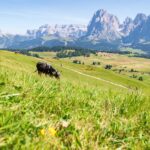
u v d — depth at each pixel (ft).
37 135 8.41
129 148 9.93
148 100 17.44
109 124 11.87
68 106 12.94
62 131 9.43
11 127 7.80
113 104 15.62
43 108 11.89
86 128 10.39
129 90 19.33
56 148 8.04
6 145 6.65
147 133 12.67
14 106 9.60
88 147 8.91
